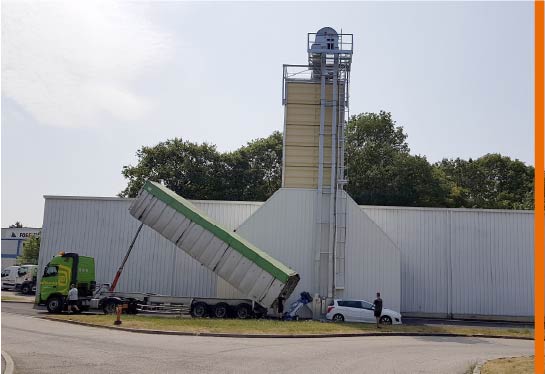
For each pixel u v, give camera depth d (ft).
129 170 208.74
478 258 108.78
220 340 59.31
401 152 201.26
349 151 204.64
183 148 210.79
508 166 227.81
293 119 108.58
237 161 213.87
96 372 37.47
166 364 41.50
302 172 106.83
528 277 107.34
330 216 102.17
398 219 111.14
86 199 112.57
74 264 92.38
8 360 40.57
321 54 107.45
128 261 110.22
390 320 89.04
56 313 90.02
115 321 70.18
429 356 52.42
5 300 119.14
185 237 90.02
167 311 87.56
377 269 101.14
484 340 72.18
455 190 202.49
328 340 64.44
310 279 101.45
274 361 45.09
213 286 108.47
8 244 287.07
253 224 103.30
